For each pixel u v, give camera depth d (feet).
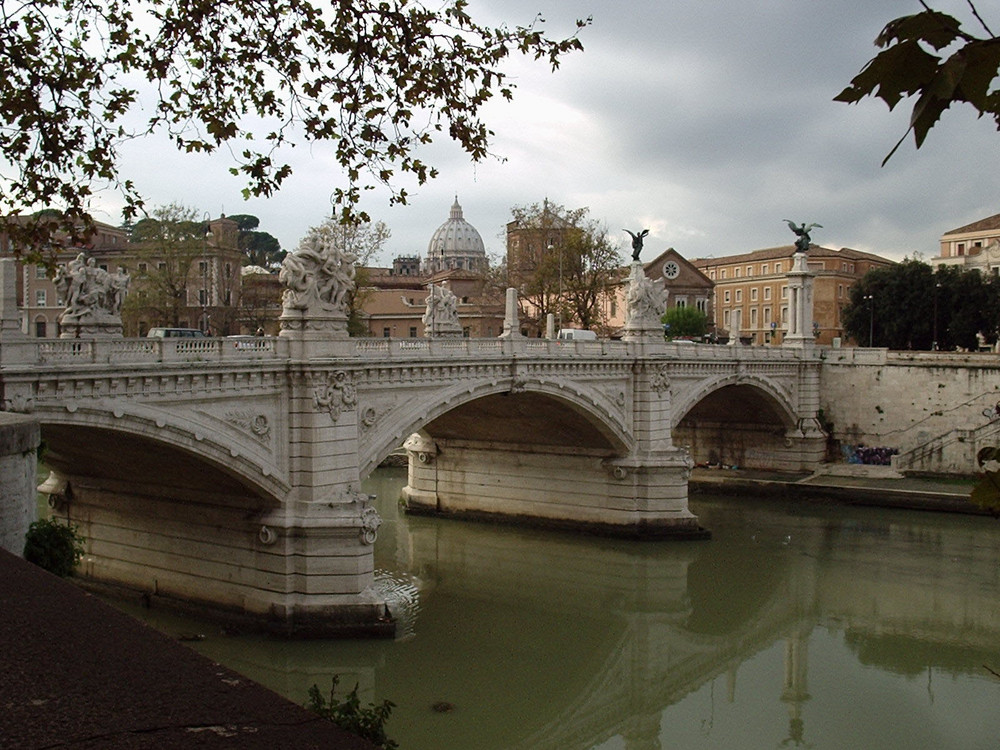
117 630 23.12
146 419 93.15
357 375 116.37
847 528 185.88
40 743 16.66
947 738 96.43
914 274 296.51
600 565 158.40
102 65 54.49
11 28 52.26
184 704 19.22
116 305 104.53
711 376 194.39
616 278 313.73
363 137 54.60
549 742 97.04
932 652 122.01
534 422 169.89
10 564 27.37
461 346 133.80
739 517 196.24
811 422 234.58
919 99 15.15
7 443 47.01
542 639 124.26
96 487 127.95
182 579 120.78
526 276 286.66
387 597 139.44
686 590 146.30
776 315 418.72
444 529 182.60
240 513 114.52
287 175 55.57
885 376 231.09
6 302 81.25
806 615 136.15
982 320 287.28
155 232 236.22
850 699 107.24
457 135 55.16
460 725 96.84
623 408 170.50
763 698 108.58
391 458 248.32
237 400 105.09
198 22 53.98
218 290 256.52
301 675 105.91
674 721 102.63
